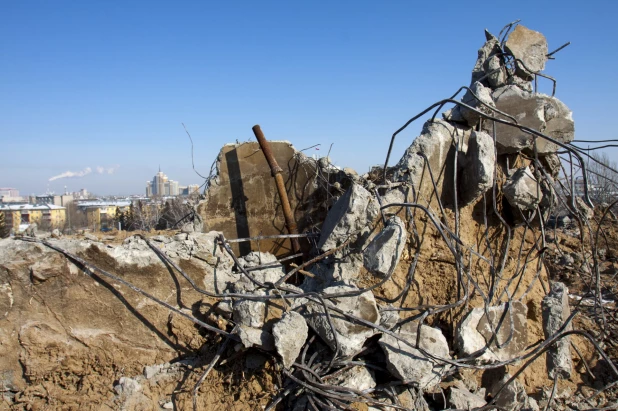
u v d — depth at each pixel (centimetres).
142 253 455
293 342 412
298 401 444
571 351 614
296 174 637
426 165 530
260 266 493
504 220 588
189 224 658
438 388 498
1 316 436
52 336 444
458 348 506
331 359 446
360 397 429
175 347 465
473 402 494
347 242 494
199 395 449
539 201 546
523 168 560
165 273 462
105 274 438
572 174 566
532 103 554
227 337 441
